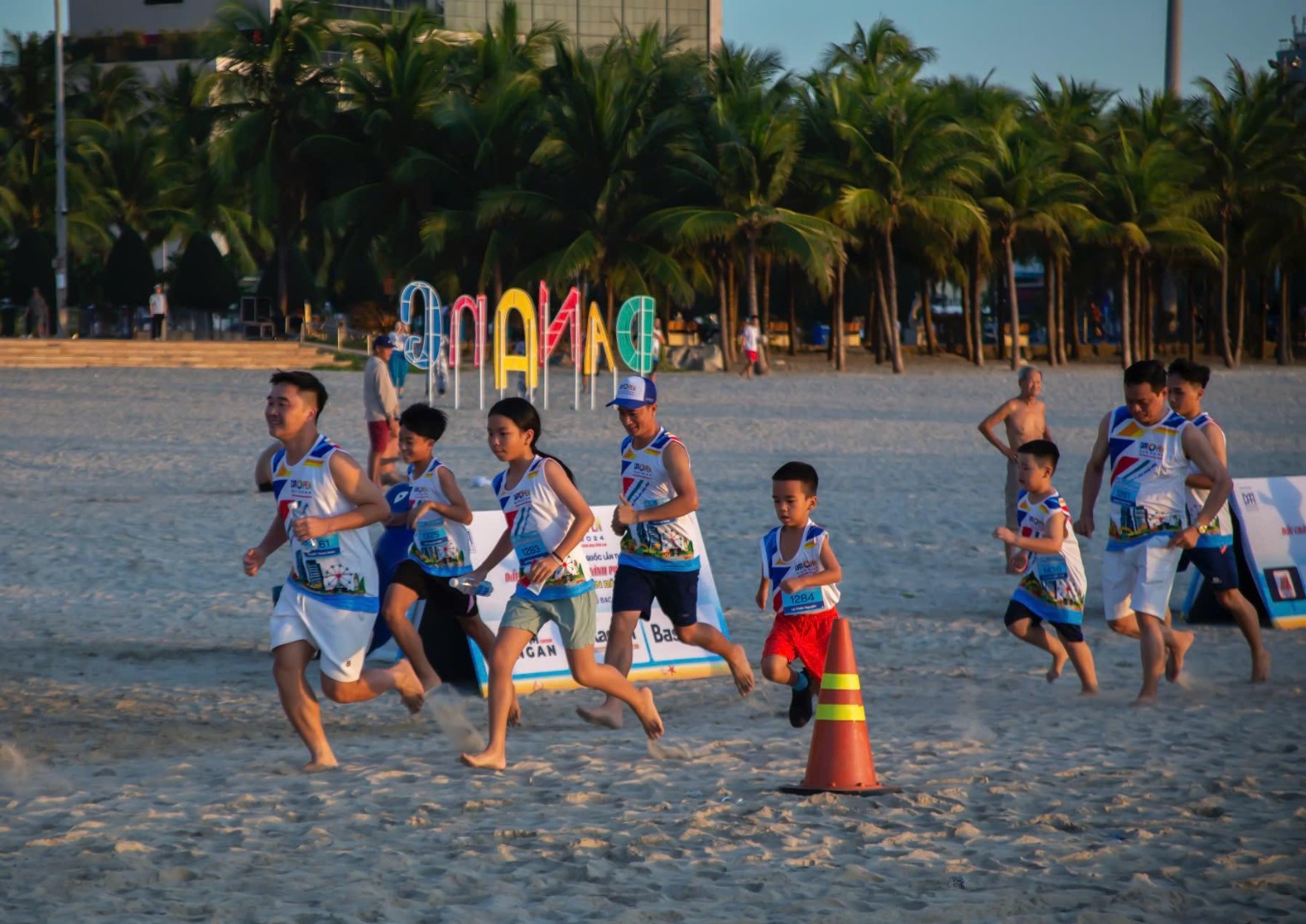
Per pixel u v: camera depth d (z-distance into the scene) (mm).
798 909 17406
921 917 17094
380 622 34906
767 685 34656
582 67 197500
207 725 29906
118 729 29312
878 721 29734
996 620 42312
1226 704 31281
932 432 106188
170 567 49969
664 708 32188
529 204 193500
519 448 25688
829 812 21906
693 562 29125
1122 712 30391
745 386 163250
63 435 95812
